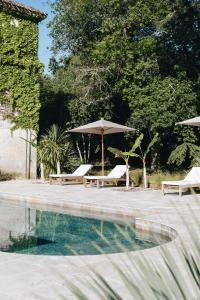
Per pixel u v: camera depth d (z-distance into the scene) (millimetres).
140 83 20562
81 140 25859
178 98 19328
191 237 1064
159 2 20938
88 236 7852
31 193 13203
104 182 17547
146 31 23703
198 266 993
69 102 23406
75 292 1036
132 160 25672
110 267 4637
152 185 16062
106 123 17453
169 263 1038
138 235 7930
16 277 4336
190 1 20812
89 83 22188
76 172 17719
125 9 22594
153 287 939
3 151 19625
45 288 3904
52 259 5137
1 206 12133
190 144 18406
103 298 1003
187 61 21938
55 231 8422
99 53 21219
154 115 19078
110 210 9789
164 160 23500
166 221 7719
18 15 20312
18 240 7570
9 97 19984
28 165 20281
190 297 932
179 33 21266
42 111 24844
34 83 20844
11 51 20109
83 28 24250
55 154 19078
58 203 11352
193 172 13602
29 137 20484
